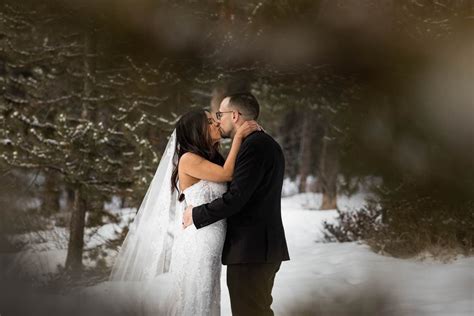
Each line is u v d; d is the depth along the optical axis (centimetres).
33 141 822
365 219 989
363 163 1009
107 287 585
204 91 991
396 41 891
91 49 882
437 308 494
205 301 386
